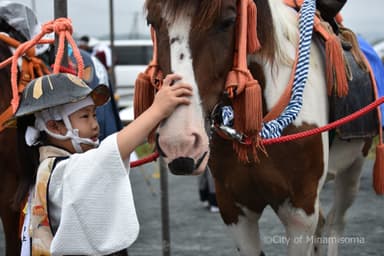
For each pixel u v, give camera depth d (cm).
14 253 382
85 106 261
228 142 331
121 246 235
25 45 295
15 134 366
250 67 328
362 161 453
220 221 677
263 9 322
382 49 1791
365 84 396
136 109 306
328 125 327
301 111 338
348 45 401
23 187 271
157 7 272
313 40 363
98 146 256
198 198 808
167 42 269
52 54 404
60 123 260
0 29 401
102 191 237
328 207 736
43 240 250
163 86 259
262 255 362
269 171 333
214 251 561
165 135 254
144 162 320
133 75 1838
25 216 279
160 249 566
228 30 282
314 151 340
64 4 329
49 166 249
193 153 255
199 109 263
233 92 291
